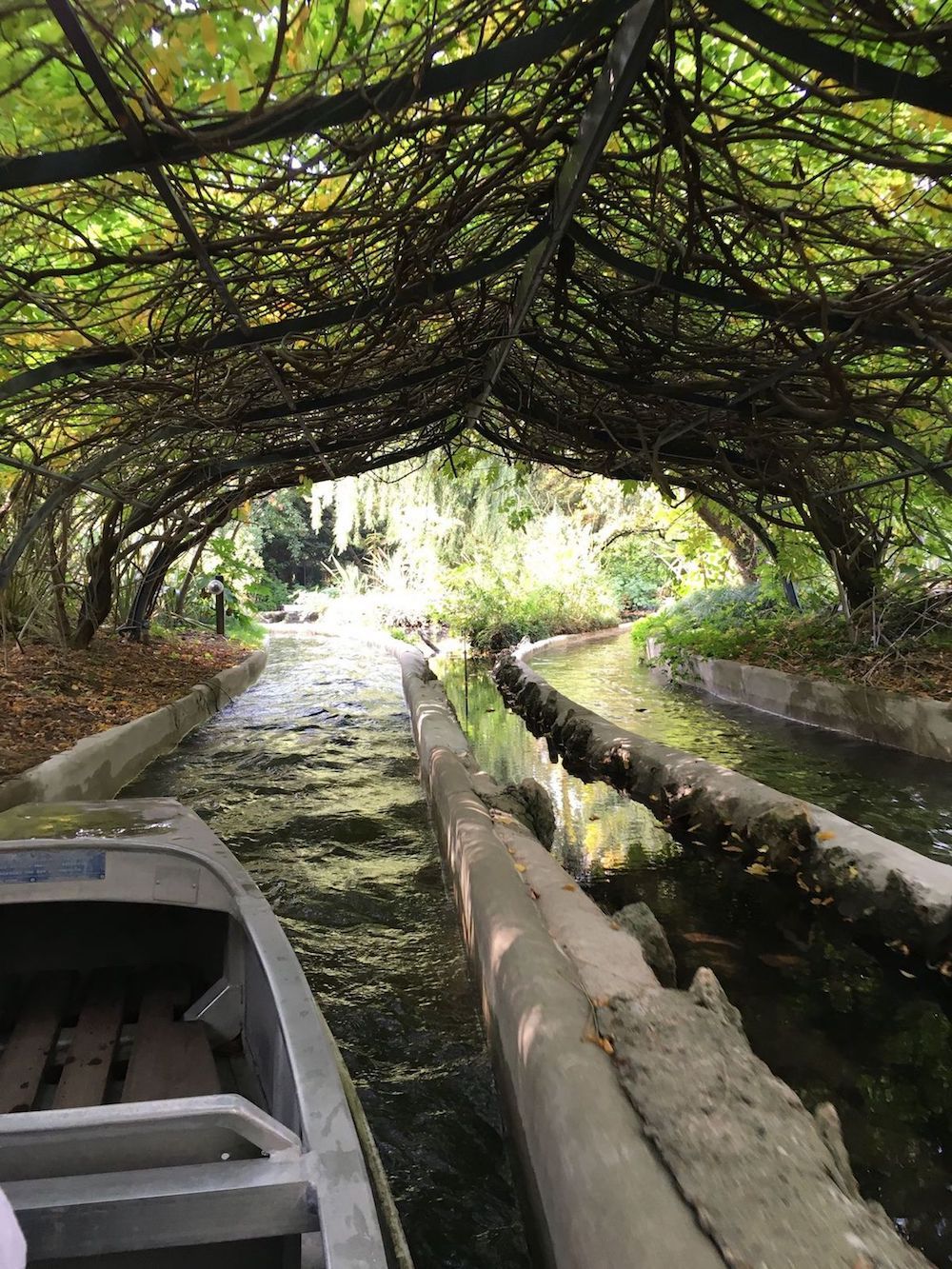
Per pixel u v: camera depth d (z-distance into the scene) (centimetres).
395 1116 292
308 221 340
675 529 1498
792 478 840
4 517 832
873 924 438
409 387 618
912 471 738
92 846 333
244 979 334
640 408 714
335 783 767
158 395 553
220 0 226
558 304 512
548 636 2262
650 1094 219
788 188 354
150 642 1409
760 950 428
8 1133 162
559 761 918
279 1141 172
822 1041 344
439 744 732
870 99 267
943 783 701
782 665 1113
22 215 352
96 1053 310
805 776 739
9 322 416
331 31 253
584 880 532
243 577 1872
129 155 264
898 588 1002
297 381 550
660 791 692
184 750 905
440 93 254
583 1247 184
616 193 404
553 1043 244
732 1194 181
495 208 385
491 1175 266
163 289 400
